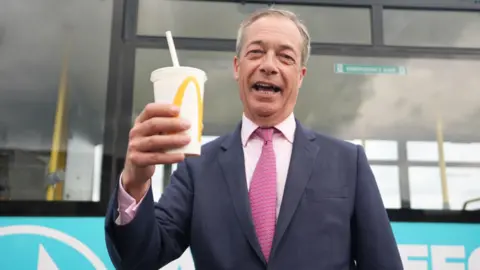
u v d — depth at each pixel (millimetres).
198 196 1448
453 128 3109
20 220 2771
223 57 3115
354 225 1464
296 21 1673
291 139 1572
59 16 3125
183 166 1566
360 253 1417
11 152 2885
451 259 2875
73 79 3033
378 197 1460
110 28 3105
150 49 3082
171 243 1374
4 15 3100
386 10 3262
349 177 1471
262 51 1582
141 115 1123
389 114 3113
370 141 3070
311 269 1302
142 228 1219
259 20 1628
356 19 3236
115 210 1214
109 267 2748
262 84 1556
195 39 3115
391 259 1362
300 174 1435
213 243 1357
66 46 3076
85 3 3146
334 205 1402
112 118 2975
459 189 2996
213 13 3176
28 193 2822
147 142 1065
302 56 1666
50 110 2977
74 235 2775
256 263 1309
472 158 3053
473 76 3182
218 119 3027
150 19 3129
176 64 1207
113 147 2936
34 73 3029
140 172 1177
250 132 1573
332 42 3191
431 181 3008
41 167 2877
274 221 1369
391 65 3184
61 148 2916
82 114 2979
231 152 1537
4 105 2953
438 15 3279
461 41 3244
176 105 1105
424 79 3180
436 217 2934
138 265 1257
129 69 3049
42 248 2746
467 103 3146
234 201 1399
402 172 3018
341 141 1587
